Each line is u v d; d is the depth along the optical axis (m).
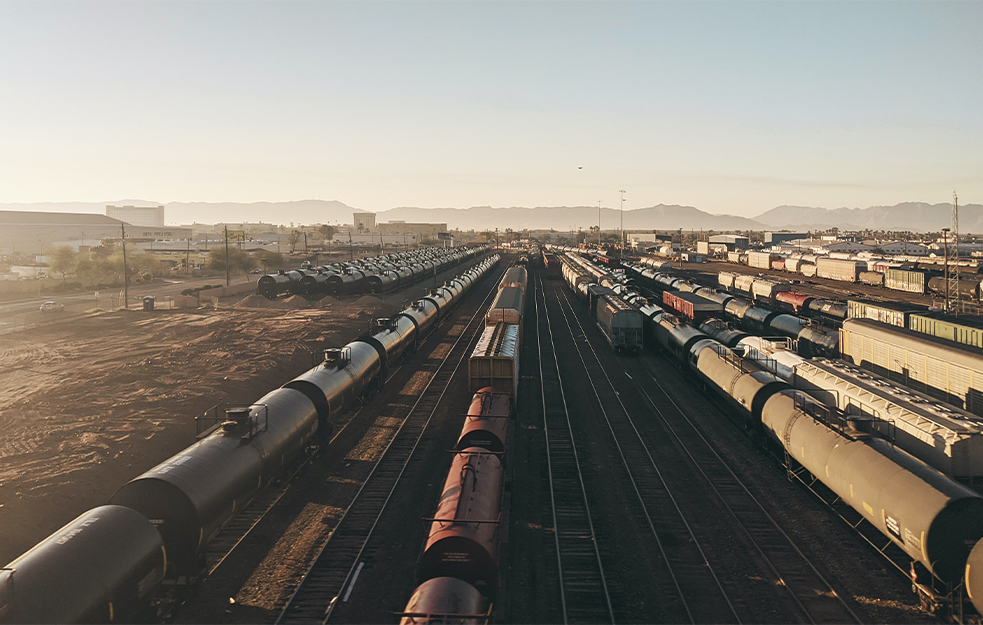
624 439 31.33
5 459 26.36
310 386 28.00
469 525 16.06
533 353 54.03
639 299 63.75
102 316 67.44
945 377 30.81
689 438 31.45
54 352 49.84
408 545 20.62
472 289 99.62
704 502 23.97
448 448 29.84
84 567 13.51
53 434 29.38
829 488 23.17
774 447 27.88
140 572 14.87
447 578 13.91
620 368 48.06
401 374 45.41
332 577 18.72
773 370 35.94
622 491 25.03
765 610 17.12
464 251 182.12
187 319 65.81
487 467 19.31
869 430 21.58
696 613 16.97
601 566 19.31
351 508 23.25
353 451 29.42
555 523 22.22
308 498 24.23
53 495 23.03
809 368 32.62
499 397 27.22
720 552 20.25
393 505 23.59
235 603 17.41
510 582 18.55
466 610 12.87
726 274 98.69
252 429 21.84
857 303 50.25
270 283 81.88
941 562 16.39
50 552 13.48
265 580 18.58
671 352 47.88
